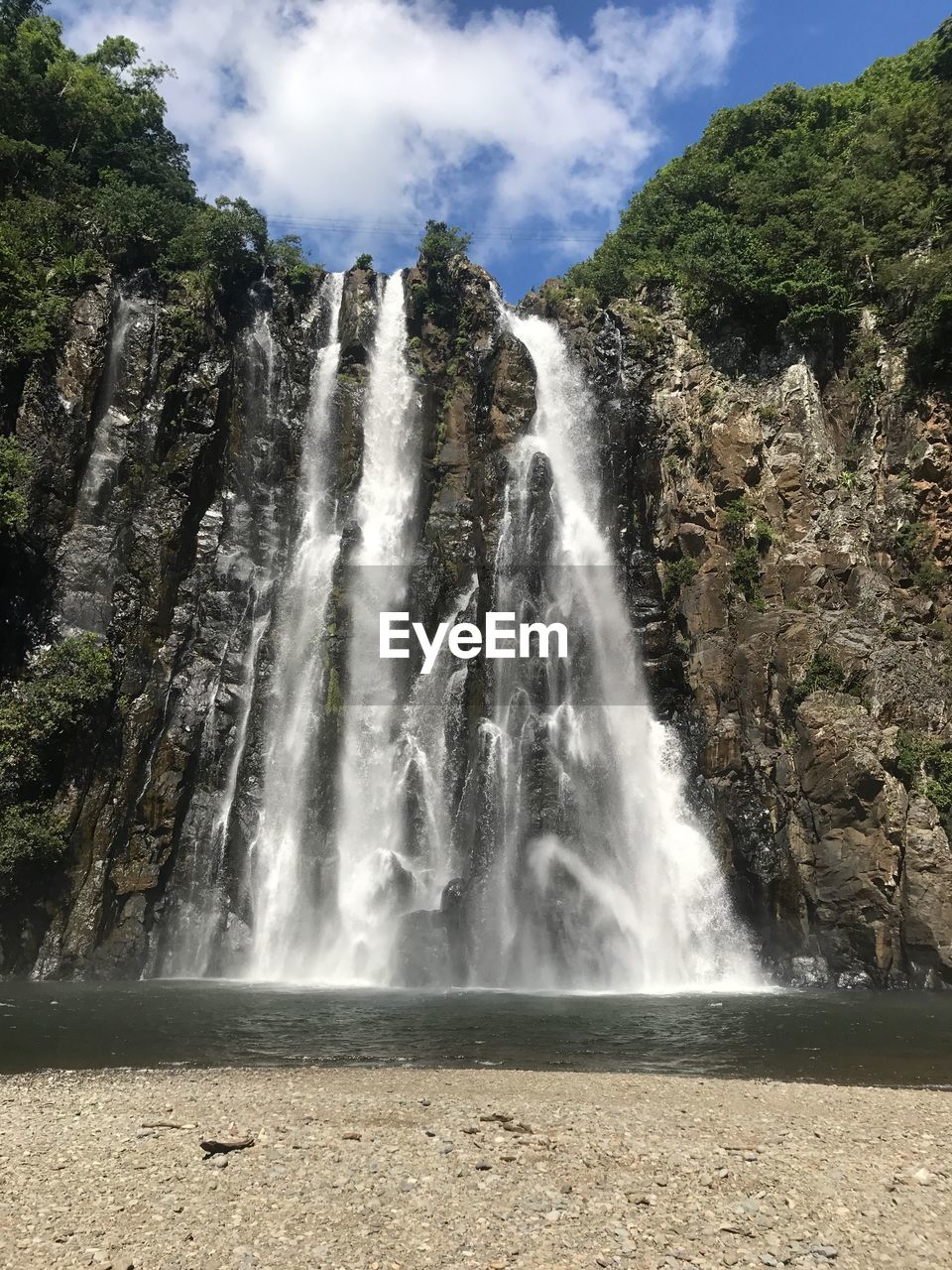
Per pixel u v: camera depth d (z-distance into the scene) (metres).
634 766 36.97
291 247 51.56
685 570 41.53
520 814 34.50
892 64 59.78
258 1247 8.82
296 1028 20.56
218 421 42.97
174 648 37.97
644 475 44.81
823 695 35.56
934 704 35.91
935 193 45.28
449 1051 18.12
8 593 35.78
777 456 41.91
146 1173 10.62
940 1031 21.28
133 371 41.41
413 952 30.59
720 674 38.66
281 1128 12.26
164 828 34.59
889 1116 13.60
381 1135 12.00
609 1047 18.78
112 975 31.30
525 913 31.75
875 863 32.41
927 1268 8.76
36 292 40.31
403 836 35.53
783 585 39.34
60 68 52.22
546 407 48.06
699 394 45.16
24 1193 10.04
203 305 45.19
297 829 35.53
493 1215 9.57
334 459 46.34
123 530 38.56
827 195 47.81
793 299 45.00
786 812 34.75
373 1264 8.50
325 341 50.12
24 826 30.89
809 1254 8.91
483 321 49.84
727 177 56.41
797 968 32.47
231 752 37.06
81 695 33.16
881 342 43.25
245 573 41.00
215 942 33.31
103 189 48.66
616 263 53.47
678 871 34.69
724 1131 12.51
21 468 35.28
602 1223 9.42
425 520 44.81
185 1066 16.61
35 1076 15.75
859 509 40.25
